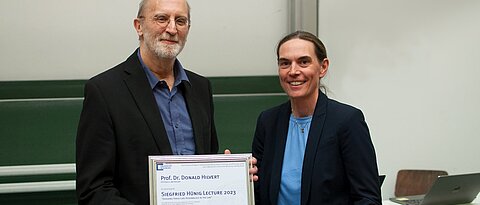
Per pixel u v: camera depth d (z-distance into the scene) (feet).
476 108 12.86
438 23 12.60
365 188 6.15
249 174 6.25
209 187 6.12
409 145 12.67
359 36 12.23
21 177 10.16
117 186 5.91
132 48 11.21
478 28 12.71
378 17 12.31
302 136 6.72
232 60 11.75
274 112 7.22
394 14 12.39
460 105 12.83
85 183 5.66
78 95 10.68
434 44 12.62
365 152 6.23
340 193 6.38
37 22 10.75
